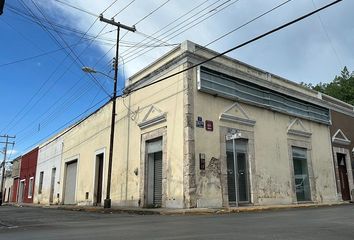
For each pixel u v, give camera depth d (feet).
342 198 85.66
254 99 68.03
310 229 26.55
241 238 22.38
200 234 24.73
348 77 136.67
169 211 49.55
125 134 73.26
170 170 58.44
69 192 100.42
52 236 26.32
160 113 63.05
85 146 92.84
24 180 154.92
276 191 68.18
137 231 27.61
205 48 62.18
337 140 88.17
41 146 133.18
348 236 22.89
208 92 60.18
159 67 64.90
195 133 56.85
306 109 80.89
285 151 72.69
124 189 70.44
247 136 65.26
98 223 37.04
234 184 61.52
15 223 40.81
